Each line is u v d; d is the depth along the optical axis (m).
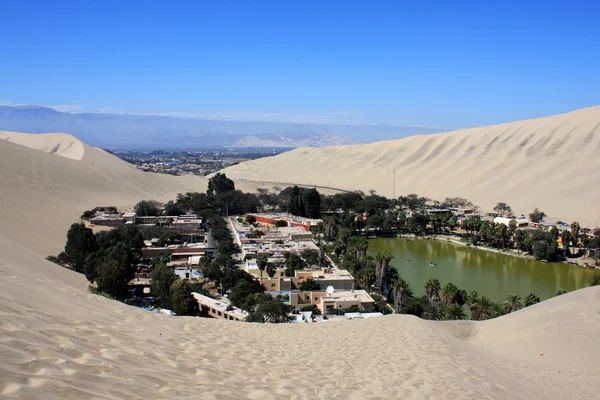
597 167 179.88
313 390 12.55
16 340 8.21
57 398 6.83
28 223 108.19
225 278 70.19
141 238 97.44
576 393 20.14
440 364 17.70
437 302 62.53
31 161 170.88
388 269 72.00
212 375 11.35
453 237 126.56
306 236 113.69
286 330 23.17
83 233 77.69
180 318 19.30
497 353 27.59
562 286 78.00
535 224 132.62
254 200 163.50
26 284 13.16
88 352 9.30
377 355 18.70
